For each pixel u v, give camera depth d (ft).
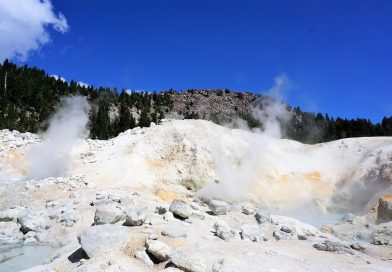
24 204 67.36
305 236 48.19
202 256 35.83
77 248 41.68
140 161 97.30
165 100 396.78
